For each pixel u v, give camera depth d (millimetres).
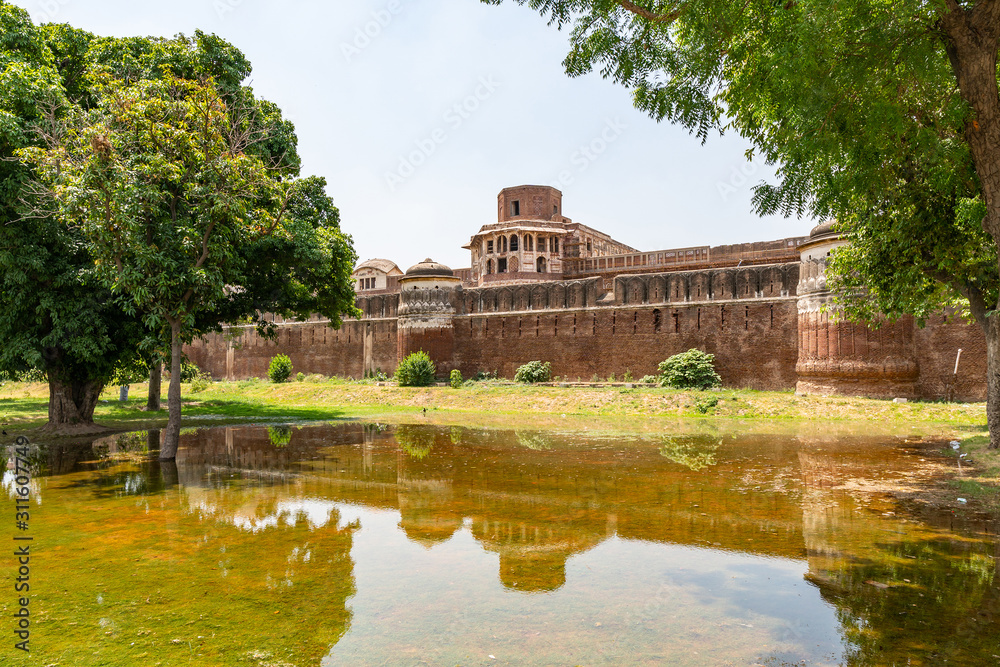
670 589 4305
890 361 16516
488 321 25672
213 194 9875
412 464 9570
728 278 20703
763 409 16422
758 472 8641
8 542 5520
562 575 4609
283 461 9945
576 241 36625
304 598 4195
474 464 9531
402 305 26812
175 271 9984
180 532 5824
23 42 11953
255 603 4113
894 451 10367
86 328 12531
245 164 10508
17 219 11258
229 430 14602
